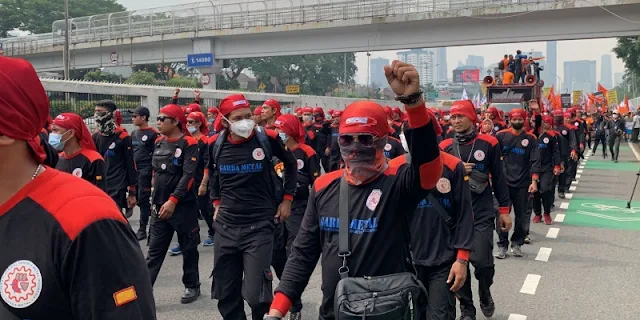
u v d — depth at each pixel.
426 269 4.12
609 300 6.06
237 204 4.52
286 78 69.44
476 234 5.18
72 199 1.52
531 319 5.50
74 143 5.56
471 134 5.51
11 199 1.51
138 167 9.03
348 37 32.81
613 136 24.52
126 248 1.56
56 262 1.46
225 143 4.62
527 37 28.12
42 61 45.00
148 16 38.97
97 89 17.45
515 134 8.00
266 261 4.49
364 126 2.59
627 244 8.80
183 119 6.07
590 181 17.30
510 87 20.34
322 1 33.09
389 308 2.47
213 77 37.75
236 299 4.59
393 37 31.53
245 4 35.53
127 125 18.31
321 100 36.94
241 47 36.41
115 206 1.61
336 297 2.54
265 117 7.52
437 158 2.48
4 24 56.38
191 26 36.84
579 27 26.97
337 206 2.74
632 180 17.45
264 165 4.59
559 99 33.69
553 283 6.71
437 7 29.05
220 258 4.57
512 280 6.84
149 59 40.31
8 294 1.46
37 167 1.59
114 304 1.50
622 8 25.59
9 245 1.47
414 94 2.30
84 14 59.78
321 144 15.52
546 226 10.34
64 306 1.49
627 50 37.69
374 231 2.65
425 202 4.11
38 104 1.53
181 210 5.74
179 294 6.29
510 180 8.00
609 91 41.75
